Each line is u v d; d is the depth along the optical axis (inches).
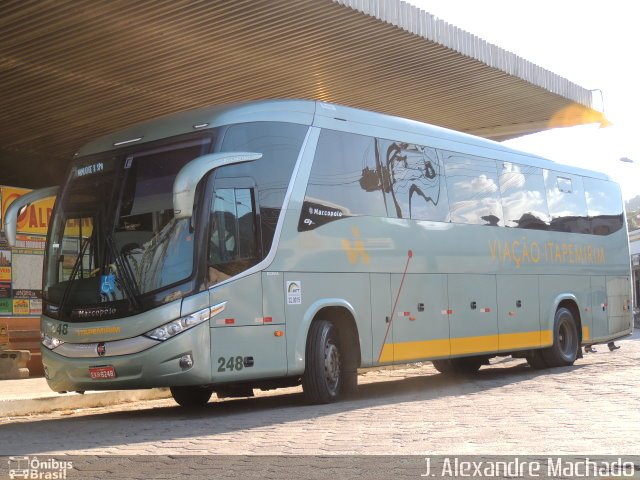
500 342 635.5
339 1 546.3
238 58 636.1
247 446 320.5
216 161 428.8
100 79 652.1
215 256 431.5
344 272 499.2
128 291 433.4
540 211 705.0
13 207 486.6
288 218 467.8
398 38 623.8
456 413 406.3
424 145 584.4
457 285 594.9
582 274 751.1
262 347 446.6
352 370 502.9
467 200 618.5
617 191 828.0
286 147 473.7
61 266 466.0
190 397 521.7
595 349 995.9
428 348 561.3
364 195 521.3
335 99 780.0
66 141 825.5
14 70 615.5
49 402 508.7
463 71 718.5
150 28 558.3
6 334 711.7
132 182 457.1
